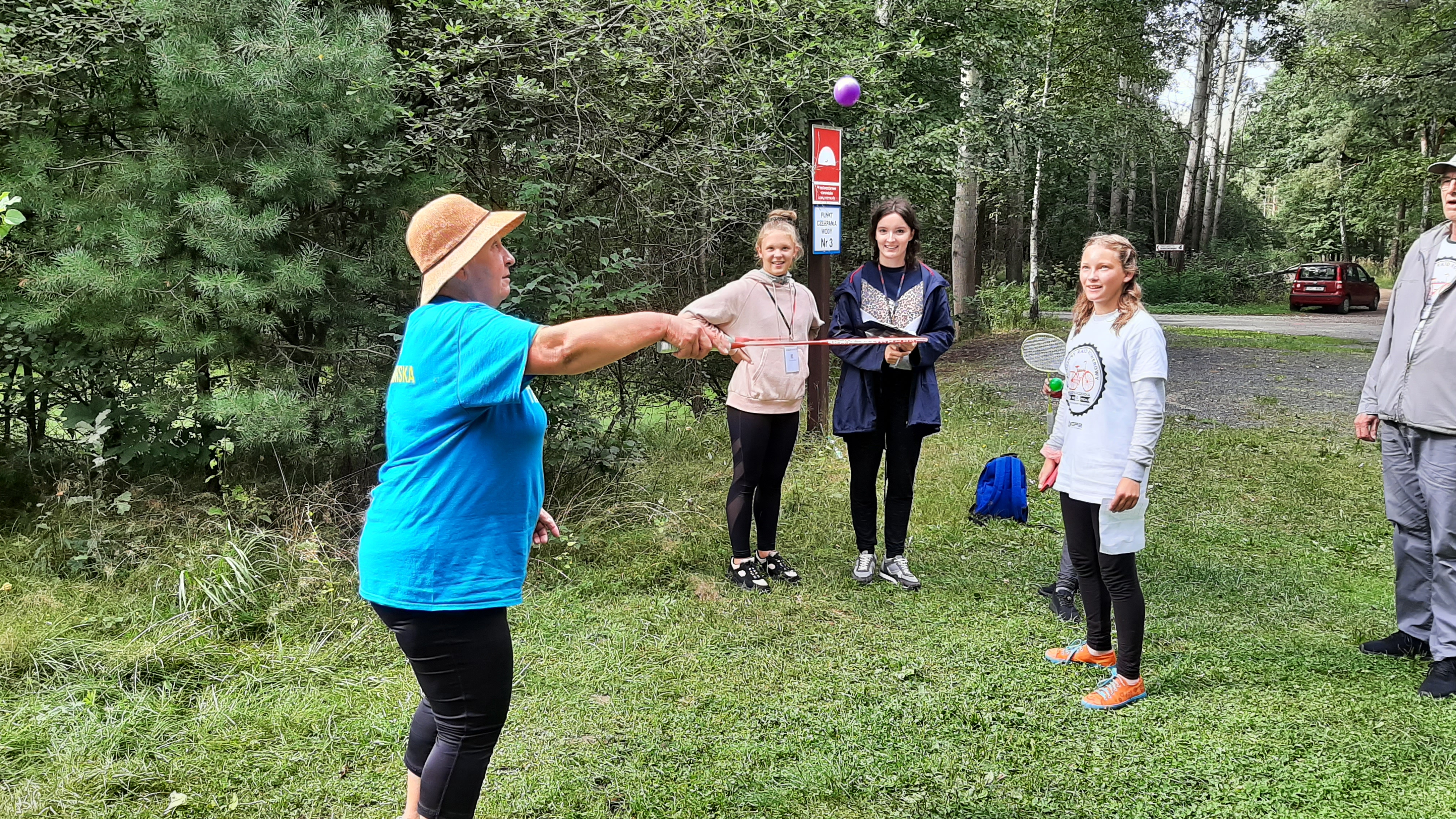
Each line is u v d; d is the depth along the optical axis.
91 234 3.88
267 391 3.94
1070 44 17.30
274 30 3.84
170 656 3.22
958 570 4.44
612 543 4.58
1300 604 3.98
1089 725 2.92
